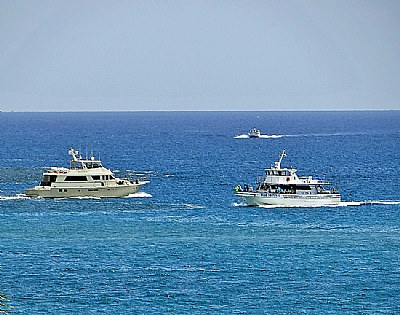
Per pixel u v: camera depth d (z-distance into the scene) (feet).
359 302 607.78
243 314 581.12
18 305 597.11
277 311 587.68
